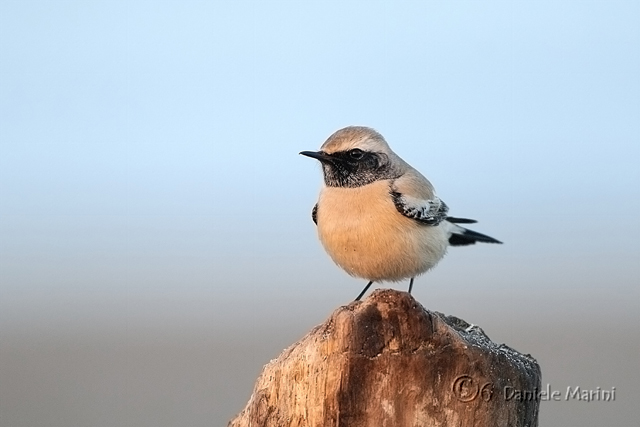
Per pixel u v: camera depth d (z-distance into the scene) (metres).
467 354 9.80
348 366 9.71
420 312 9.80
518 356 10.64
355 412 9.74
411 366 9.72
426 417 9.74
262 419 10.41
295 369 10.12
